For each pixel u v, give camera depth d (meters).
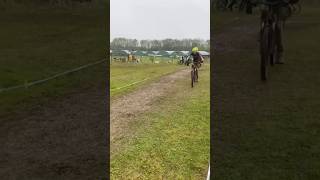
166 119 7.88
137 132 6.99
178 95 11.35
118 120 7.78
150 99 10.60
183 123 7.52
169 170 5.32
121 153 5.92
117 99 10.60
